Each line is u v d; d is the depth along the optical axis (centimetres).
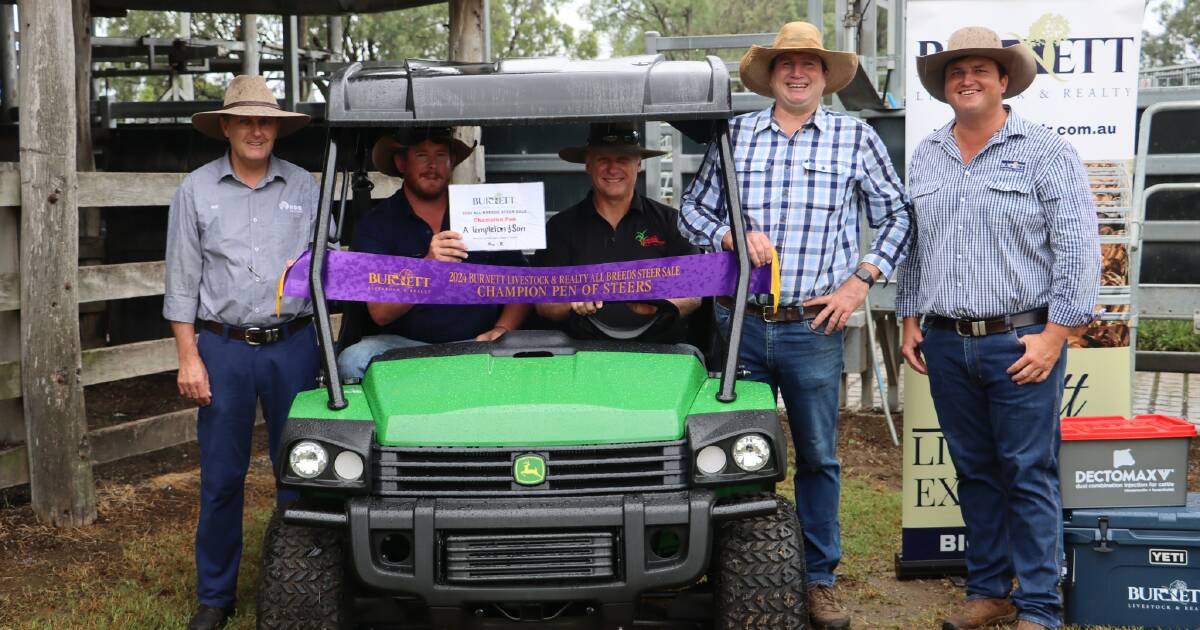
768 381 396
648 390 330
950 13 452
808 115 390
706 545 305
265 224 404
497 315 409
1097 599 391
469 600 304
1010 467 374
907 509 446
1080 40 452
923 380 445
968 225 370
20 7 498
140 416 736
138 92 2344
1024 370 361
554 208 764
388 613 329
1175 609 386
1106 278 460
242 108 389
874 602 423
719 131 353
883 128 674
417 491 312
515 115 342
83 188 527
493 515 303
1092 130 455
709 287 355
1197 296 673
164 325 827
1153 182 702
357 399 340
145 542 490
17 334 541
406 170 400
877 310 700
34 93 496
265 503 550
